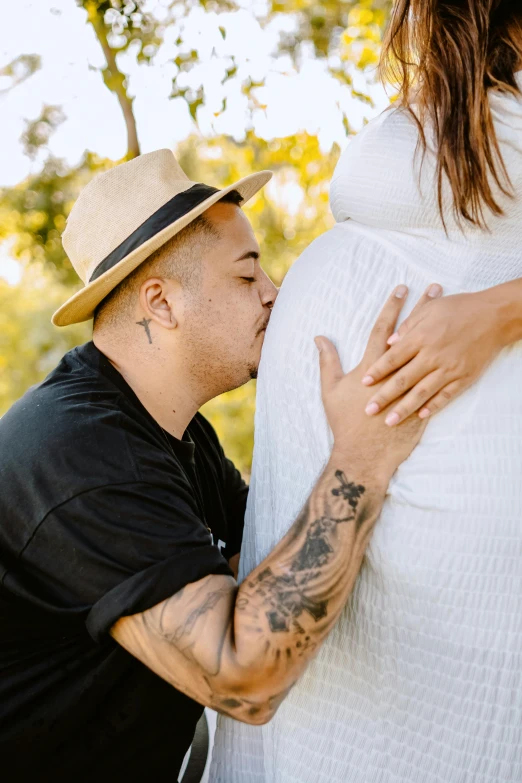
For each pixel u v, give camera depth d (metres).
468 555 1.19
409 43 1.34
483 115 1.19
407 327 1.21
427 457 1.21
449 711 1.22
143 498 1.32
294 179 4.93
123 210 1.58
